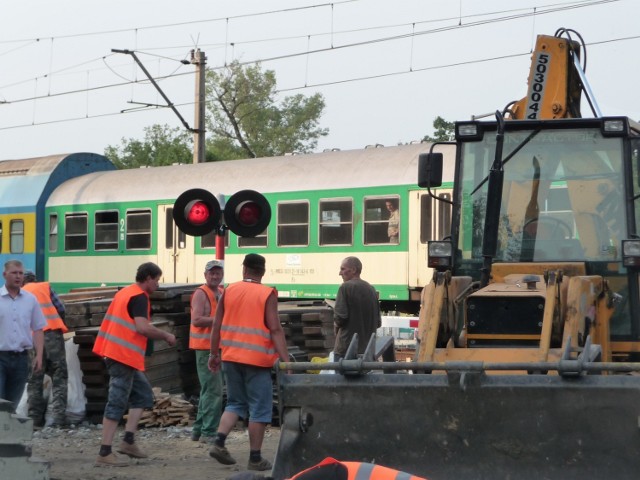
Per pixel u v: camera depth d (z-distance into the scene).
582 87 12.14
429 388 7.96
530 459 7.79
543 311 8.77
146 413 15.17
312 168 27.20
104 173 32.84
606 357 9.21
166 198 29.81
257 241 27.91
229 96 68.62
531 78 12.12
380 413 8.07
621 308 9.63
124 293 12.29
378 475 5.41
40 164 35.19
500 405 7.83
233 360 11.37
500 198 9.59
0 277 34.91
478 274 10.05
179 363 16.53
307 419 8.17
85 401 15.62
